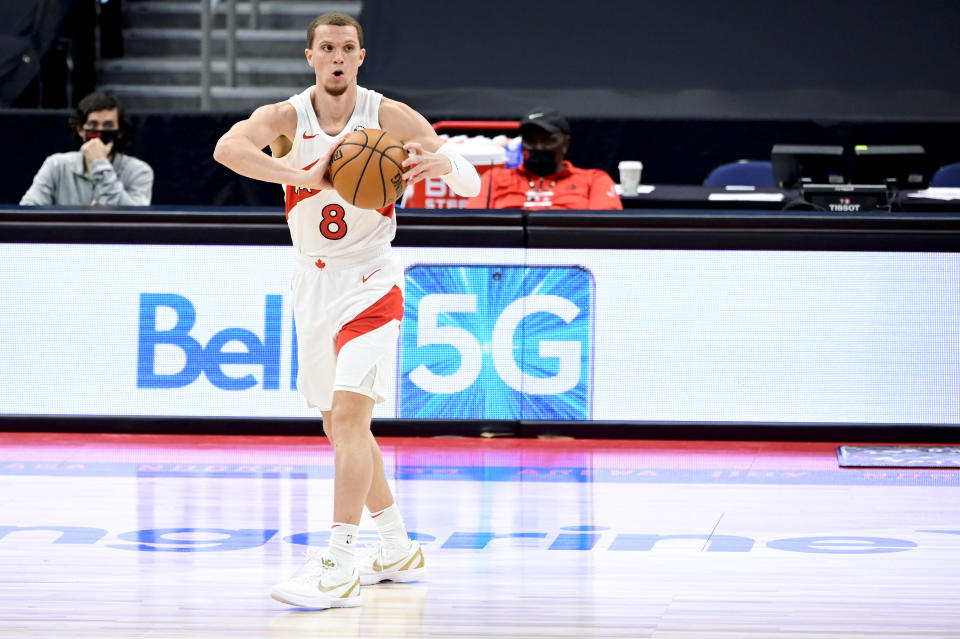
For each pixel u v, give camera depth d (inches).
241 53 1228.5
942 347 622.8
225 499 510.0
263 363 636.7
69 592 384.5
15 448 609.9
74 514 483.5
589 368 629.9
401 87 1131.3
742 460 589.0
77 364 643.5
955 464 575.5
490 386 633.0
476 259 629.3
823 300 624.4
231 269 635.5
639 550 435.5
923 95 1105.4
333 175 379.9
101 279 640.4
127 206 642.2
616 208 717.9
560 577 403.2
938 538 450.9
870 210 729.6
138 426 641.6
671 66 1138.0
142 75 1214.3
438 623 356.2
